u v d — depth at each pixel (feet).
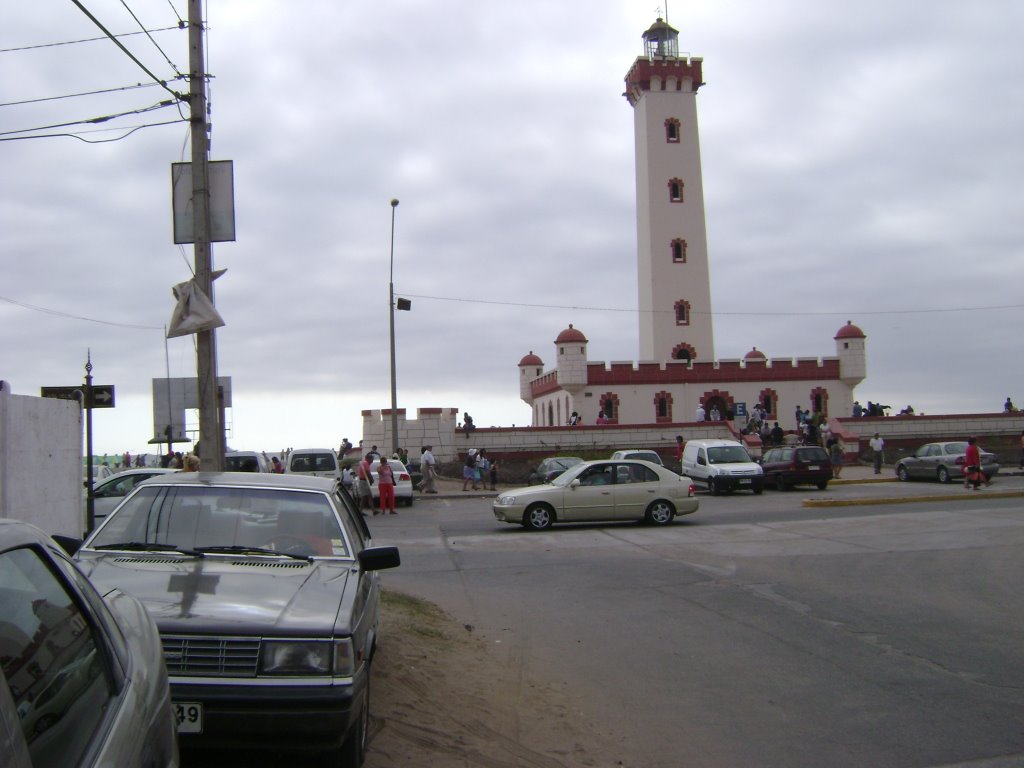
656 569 49.62
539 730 22.93
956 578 44.27
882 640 32.14
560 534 67.46
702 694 26.27
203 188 38.78
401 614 35.12
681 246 193.67
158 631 14.37
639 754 21.36
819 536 61.26
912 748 21.35
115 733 9.62
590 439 154.30
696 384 183.11
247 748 15.84
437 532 71.46
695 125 196.13
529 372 221.66
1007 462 160.15
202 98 38.91
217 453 38.45
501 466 149.79
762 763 20.63
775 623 35.40
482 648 31.96
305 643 16.15
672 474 71.61
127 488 63.16
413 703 23.97
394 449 116.67
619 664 29.84
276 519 21.66
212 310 37.96
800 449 107.34
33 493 38.83
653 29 201.26
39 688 8.87
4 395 37.29
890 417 163.22
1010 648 30.66
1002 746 21.35
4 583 9.31
